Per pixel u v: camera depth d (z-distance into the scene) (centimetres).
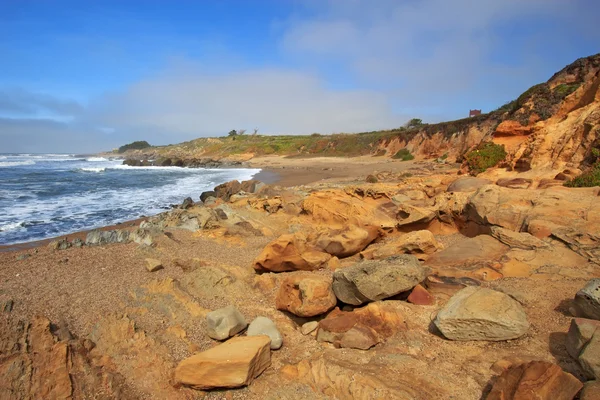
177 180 4212
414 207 1244
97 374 554
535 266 773
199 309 732
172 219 1552
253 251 1179
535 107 2838
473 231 1133
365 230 1132
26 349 561
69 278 860
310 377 532
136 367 576
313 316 707
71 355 573
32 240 1527
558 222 909
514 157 1711
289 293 753
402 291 703
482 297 594
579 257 782
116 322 652
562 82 2906
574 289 673
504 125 2331
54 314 677
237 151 8712
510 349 536
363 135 7381
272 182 3659
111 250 1098
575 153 1370
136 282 849
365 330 605
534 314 612
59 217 2019
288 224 1491
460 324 566
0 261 985
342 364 538
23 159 9800
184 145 11856
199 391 541
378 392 466
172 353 611
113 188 3397
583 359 444
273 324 661
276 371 571
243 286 855
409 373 501
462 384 474
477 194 1141
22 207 2298
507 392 410
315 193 1560
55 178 4200
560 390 394
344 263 1029
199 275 855
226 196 2619
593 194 988
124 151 15988
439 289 748
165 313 718
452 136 4491
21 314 650
